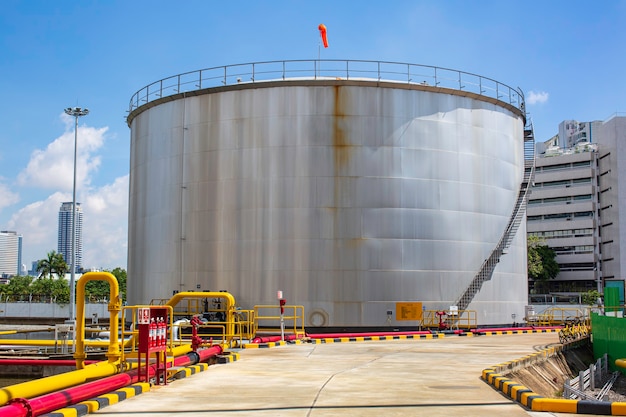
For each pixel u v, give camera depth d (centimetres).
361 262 3450
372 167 3522
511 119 4081
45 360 2511
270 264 3466
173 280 3666
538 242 12044
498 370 1780
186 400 1328
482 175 3800
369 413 1176
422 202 3562
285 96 3559
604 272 12300
